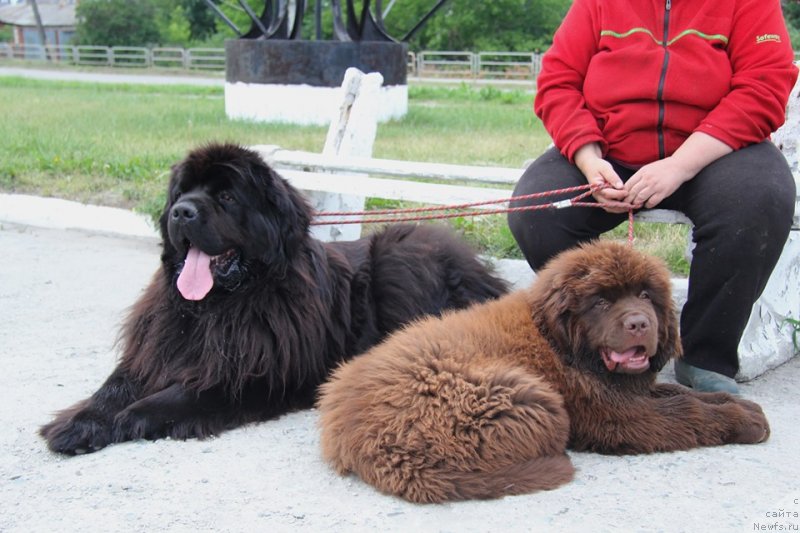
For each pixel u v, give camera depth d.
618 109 4.46
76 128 14.55
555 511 3.15
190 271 4.07
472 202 5.57
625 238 7.25
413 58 41.50
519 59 45.28
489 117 17.61
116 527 3.11
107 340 5.46
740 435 3.73
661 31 4.39
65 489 3.43
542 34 49.31
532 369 3.61
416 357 3.43
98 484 3.46
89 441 3.81
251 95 16.62
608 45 4.48
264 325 4.16
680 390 3.93
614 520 3.09
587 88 4.55
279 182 4.24
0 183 9.84
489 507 3.19
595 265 3.55
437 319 3.96
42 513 3.23
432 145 12.48
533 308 3.77
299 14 17.02
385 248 4.90
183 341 4.20
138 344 4.31
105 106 20.12
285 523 3.11
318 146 12.17
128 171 9.95
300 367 4.26
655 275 3.58
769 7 4.30
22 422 4.13
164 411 3.98
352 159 6.39
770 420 4.08
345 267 4.71
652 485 3.36
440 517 3.12
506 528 3.04
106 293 6.54
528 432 3.30
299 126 15.74
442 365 3.35
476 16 48.88
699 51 4.31
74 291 6.59
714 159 4.20
